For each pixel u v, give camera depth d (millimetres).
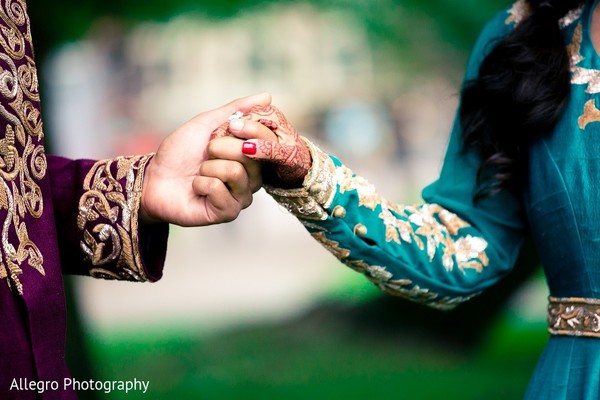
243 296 10492
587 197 2117
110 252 2080
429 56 11969
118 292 10883
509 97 2250
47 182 1944
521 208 2346
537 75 2207
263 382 8008
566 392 2115
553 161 2172
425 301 2355
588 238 2115
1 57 1861
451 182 2402
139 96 14477
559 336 2188
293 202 2107
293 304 9727
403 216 2281
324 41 13633
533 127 2191
